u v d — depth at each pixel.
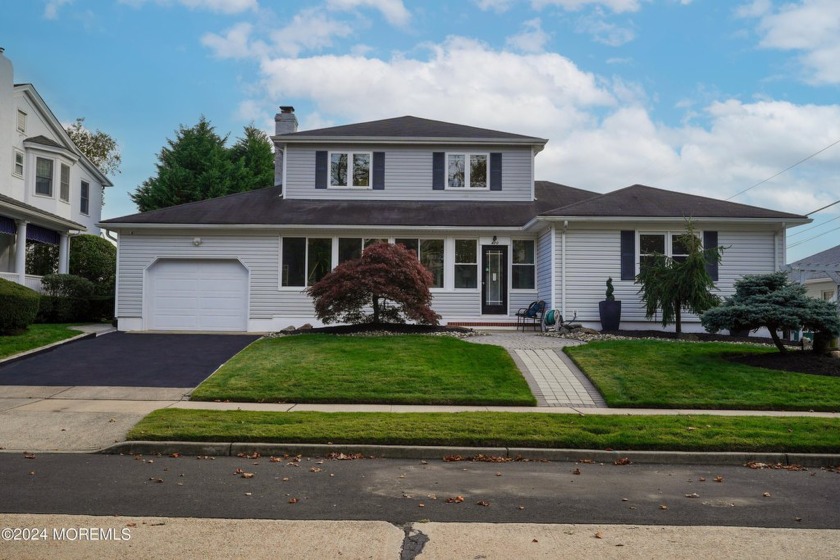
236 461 8.47
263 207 23.09
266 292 21.66
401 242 21.95
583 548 5.24
